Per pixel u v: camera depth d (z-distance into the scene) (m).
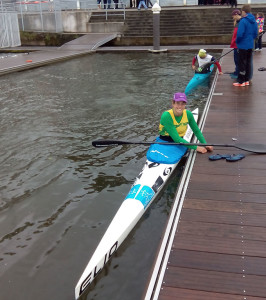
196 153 5.42
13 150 6.58
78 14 21.78
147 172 4.94
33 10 24.20
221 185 4.43
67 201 4.90
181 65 14.13
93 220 4.48
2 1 22.52
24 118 8.37
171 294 2.85
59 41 21.00
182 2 25.42
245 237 3.46
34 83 11.92
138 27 20.69
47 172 5.70
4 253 3.94
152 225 4.28
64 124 7.92
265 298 2.77
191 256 3.24
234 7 20.33
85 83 11.76
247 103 7.85
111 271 3.61
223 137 6.02
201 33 19.77
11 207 4.79
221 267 3.10
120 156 6.22
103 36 20.31
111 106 9.18
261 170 4.75
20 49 19.33
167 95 10.02
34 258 3.86
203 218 3.78
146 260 3.75
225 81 10.01
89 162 6.02
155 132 7.32
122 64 14.89
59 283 3.53
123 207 4.29
